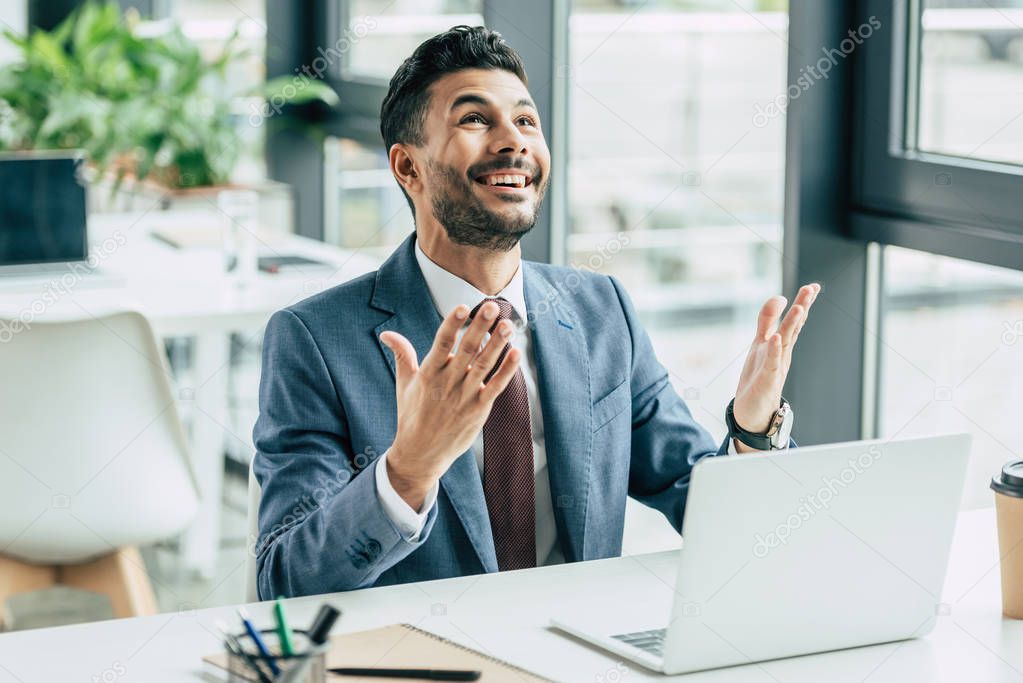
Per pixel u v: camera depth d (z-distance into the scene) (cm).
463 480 157
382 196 446
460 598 145
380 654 126
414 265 165
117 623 138
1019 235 213
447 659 125
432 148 156
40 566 252
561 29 322
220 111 439
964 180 223
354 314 162
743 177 306
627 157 328
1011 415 230
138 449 248
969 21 225
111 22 446
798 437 252
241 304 291
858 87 244
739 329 320
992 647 135
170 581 324
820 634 131
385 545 139
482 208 155
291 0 485
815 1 241
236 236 310
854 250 250
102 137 429
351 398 158
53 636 134
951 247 225
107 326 239
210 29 488
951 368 241
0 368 237
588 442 165
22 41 442
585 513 163
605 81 326
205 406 329
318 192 488
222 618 138
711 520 122
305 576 143
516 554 159
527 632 135
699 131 314
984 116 223
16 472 242
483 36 159
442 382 129
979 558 162
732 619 126
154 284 310
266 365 162
